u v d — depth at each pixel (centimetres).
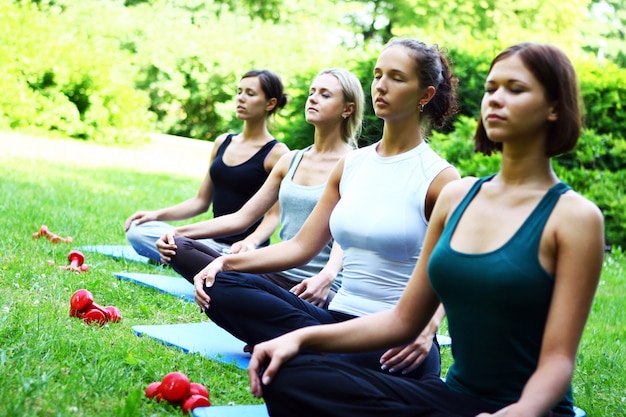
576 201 223
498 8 2342
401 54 319
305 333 243
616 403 386
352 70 1191
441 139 1086
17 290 453
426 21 2373
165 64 1984
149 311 455
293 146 1265
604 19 3123
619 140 1036
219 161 546
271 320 330
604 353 473
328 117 426
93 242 664
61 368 323
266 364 249
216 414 294
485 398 239
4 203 760
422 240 323
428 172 322
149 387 311
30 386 289
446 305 239
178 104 2047
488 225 233
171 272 582
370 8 2480
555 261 223
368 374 246
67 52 1580
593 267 219
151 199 980
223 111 1948
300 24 2388
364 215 326
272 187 446
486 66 1184
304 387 241
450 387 246
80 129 1574
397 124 328
